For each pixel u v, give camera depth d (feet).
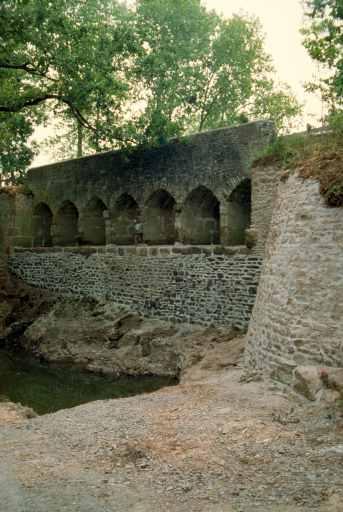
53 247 70.08
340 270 26.71
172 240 61.05
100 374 48.26
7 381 45.85
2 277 74.49
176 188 54.65
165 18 78.54
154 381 44.73
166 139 56.08
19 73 59.00
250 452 19.31
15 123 63.52
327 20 36.81
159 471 18.21
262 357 31.48
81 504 15.87
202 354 42.14
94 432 22.59
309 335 27.22
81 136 91.61
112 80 55.26
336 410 22.31
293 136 43.55
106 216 63.82
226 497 16.06
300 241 29.37
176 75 82.53
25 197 77.46
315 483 16.65
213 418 23.30
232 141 48.98
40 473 18.33
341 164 28.43
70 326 58.75
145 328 53.16
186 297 51.70
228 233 49.29
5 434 23.26
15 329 64.08
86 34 51.90
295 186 31.50
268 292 32.40
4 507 15.76
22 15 46.65
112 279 60.85
